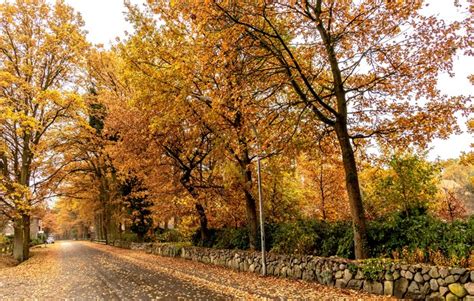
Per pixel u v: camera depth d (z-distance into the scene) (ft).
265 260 40.37
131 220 94.32
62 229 319.47
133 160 62.75
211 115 44.75
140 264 58.34
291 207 61.11
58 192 90.94
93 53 90.68
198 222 66.54
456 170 103.14
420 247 27.40
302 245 37.99
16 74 77.15
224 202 57.21
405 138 35.96
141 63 49.37
